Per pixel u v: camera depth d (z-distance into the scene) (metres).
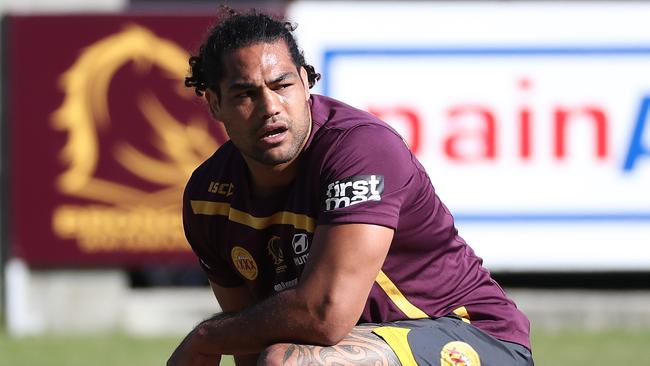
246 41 12.35
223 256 13.97
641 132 30.16
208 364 12.88
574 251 30.20
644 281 33.31
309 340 12.20
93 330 31.33
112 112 30.52
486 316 13.42
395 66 30.19
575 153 30.16
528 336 13.66
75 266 31.11
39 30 30.45
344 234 12.23
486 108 30.17
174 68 30.45
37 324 31.16
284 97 12.38
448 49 30.17
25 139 30.61
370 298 13.02
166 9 31.53
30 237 30.77
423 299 13.19
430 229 13.03
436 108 30.17
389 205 12.40
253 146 12.47
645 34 30.09
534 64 30.16
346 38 30.22
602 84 30.12
